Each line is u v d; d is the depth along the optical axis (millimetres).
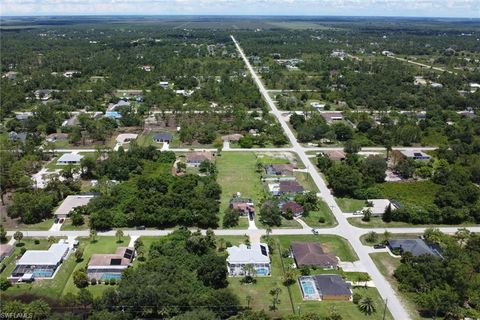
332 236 146750
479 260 127875
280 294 117250
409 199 172000
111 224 147875
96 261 126125
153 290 106938
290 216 157625
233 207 159875
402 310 111875
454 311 106875
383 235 148000
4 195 172125
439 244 138500
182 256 127438
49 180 177375
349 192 176375
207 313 100688
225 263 121438
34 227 148875
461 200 167875
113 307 105938
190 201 157375
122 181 184500
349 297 115688
